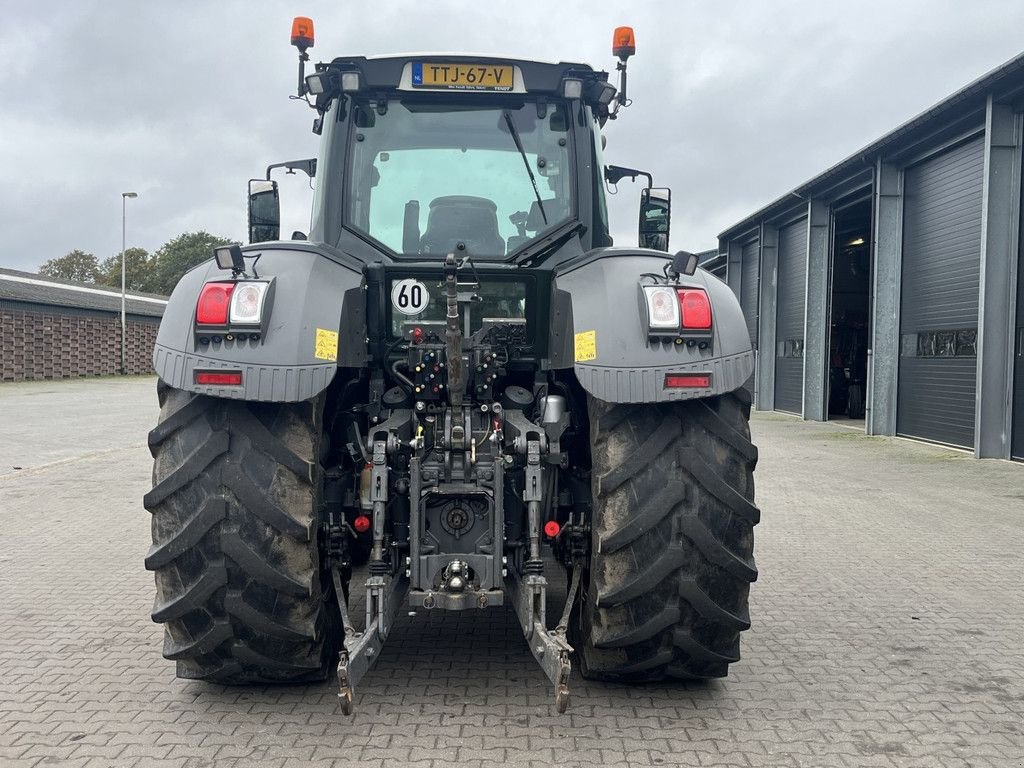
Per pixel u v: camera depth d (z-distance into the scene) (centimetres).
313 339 295
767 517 746
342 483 338
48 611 461
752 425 1773
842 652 399
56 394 2597
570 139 390
